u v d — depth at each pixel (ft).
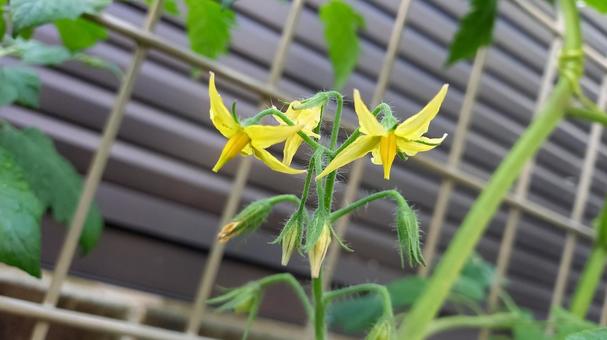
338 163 0.54
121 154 1.43
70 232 0.86
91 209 0.93
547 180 2.22
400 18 1.15
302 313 1.64
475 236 0.87
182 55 0.93
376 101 1.13
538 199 2.21
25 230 0.65
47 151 0.89
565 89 0.93
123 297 1.23
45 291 1.06
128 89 0.90
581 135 2.28
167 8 0.97
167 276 1.47
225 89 1.58
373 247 1.82
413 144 0.54
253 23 1.62
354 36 1.01
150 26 0.90
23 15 0.71
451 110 1.98
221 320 1.33
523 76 2.14
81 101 1.39
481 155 2.05
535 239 2.20
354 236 1.78
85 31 0.90
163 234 1.47
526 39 2.15
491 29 1.09
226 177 1.57
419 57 1.90
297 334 1.48
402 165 1.85
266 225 1.61
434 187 1.94
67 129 1.38
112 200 1.41
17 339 1.02
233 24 0.94
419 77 1.91
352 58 1.03
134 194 1.44
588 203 2.34
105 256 1.39
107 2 0.87
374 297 1.20
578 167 2.29
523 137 0.92
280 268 1.62
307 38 1.70
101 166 0.89
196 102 1.53
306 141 0.57
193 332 0.97
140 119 1.46
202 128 1.54
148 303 1.23
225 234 0.62
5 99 0.86
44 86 1.35
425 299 0.85
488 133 2.07
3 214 0.64
